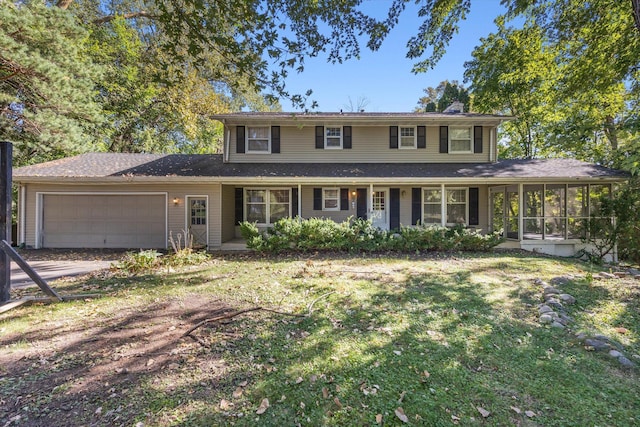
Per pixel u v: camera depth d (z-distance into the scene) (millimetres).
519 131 18688
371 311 4375
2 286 4625
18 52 8992
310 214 12453
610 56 10109
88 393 2521
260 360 3043
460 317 4172
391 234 9930
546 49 14797
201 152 22844
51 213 10641
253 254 9523
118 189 10711
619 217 9523
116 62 18062
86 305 4691
